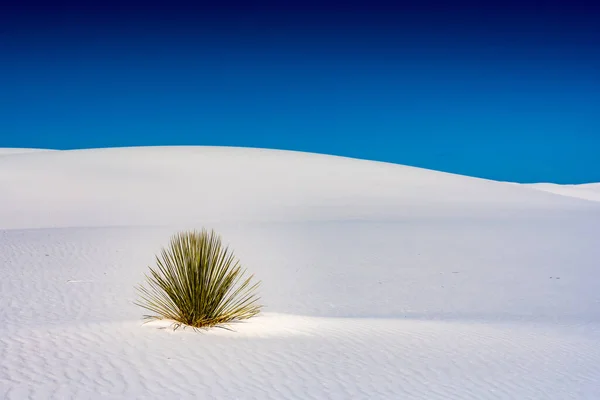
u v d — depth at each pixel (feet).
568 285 60.39
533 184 377.50
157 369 23.82
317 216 120.47
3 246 68.44
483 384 25.14
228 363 25.34
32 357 24.18
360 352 28.86
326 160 197.77
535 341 34.47
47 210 120.47
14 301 42.45
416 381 24.91
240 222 107.14
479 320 44.09
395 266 67.77
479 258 74.23
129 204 128.77
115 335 28.63
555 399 23.70
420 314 47.16
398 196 153.58
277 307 46.80
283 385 23.13
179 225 99.09
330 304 49.52
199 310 31.81
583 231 101.55
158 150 198.80
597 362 29.89
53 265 59.00
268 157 194.90
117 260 63.46
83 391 20.83
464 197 159.84
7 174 150.51
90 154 185.98
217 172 167.53
